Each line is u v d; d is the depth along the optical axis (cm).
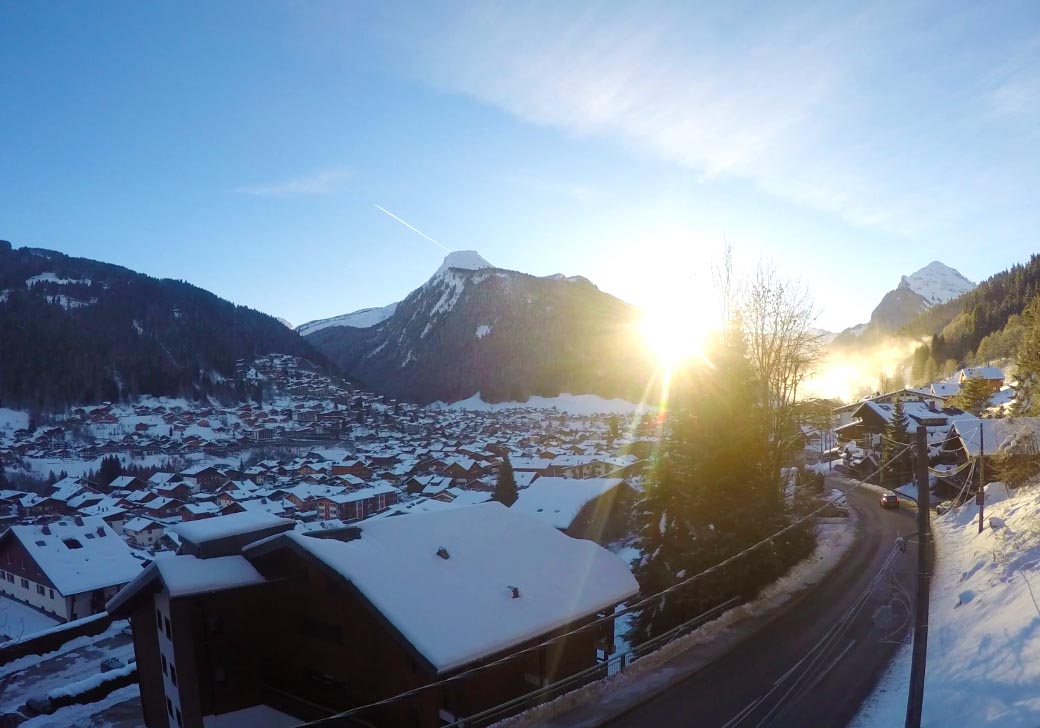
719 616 2461
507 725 1593
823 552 3528
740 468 2783
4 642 4112
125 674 3225
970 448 4784
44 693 3316
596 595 2070
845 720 1638
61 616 4997
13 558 5584
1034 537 2327
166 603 2091
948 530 3791
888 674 1914
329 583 1953
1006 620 1778
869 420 7950
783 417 3600
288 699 1994
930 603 2505
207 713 1981
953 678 1619
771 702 1741
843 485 6341
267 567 2105
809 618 2447
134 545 7925
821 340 3791
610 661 2091
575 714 1664
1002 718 1234
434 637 1609
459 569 2008
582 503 5506
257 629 2080
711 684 1862
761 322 3600
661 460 2977
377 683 1798
